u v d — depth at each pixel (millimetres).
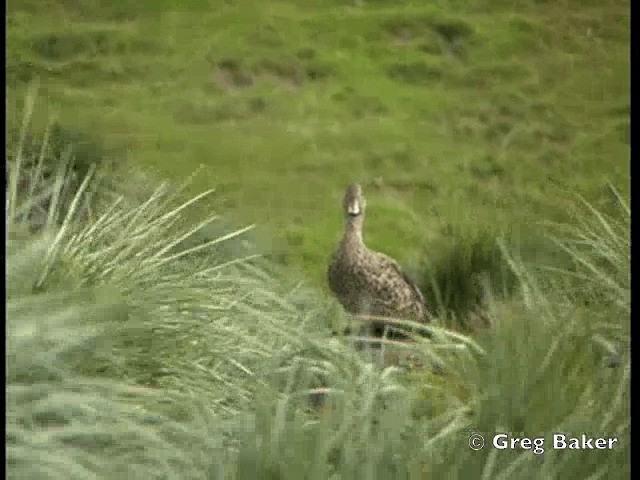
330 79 27391
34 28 25938
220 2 28828
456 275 12664
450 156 24406
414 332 11719
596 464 7273
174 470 6863
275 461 6820
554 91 27734
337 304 12312
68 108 22672
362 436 7086
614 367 8430
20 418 6469
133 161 12570
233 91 26172
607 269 9930
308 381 8406
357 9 29781
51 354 6867
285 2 29641
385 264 11992
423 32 29094
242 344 8867
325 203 21688
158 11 27875
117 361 7684
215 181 15219
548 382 7922
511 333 8539
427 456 7117
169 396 7793
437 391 8523
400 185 22953
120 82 25359
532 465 7180
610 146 25172
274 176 22609
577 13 30000
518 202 14617
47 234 7758
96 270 8289
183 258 10148
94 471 6500
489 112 26562
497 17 29891
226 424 7480
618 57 28688
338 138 24797
